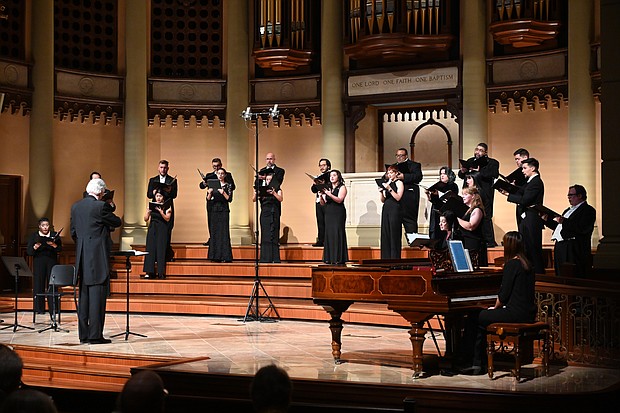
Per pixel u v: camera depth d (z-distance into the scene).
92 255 8.92
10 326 10.31
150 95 15.87
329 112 15.23
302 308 11.11
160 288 12.74
